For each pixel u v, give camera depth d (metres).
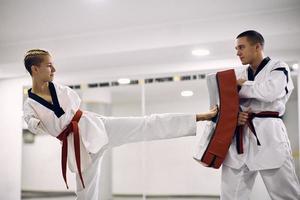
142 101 4.49
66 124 2.51
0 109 5.04
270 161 2.25
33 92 2.54
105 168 4.51
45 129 2.51
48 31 4.12
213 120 2.50
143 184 4.39
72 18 3.76
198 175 4.23
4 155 4.95
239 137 2.35
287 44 3.78
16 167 4.89
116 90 4.62
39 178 4.84
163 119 2.60
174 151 4.34
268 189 2.30
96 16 3.72
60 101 2.49
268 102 2.34
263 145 2.28
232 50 3.99
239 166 2.32
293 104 3.88
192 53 4.07
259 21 3.57
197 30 3.76
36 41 4.34
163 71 4.41
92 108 4.67
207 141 2.46
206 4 3.46
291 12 3.49
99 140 2.51
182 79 4.38
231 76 2.40
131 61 4.39
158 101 4.45
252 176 2.43
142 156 4.43
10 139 4.95
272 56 3.99
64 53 4.20
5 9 3.53
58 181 4.77
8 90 5.04
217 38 3.67
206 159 2.37
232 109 2.36
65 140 2.52
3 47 4.48
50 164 4.82
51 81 2.54
